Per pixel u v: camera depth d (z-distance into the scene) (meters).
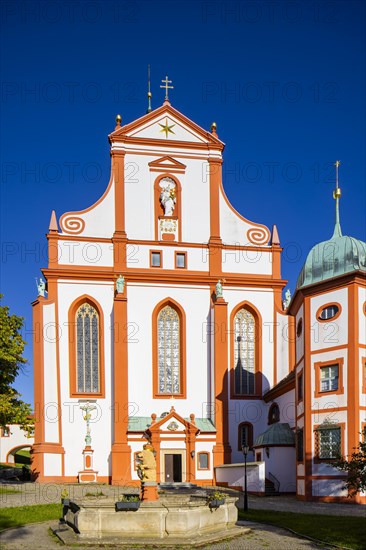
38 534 23.73
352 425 38.53
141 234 57.38
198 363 56.22
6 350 41.94
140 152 58.50
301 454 42.59
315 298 42.19
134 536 22.58
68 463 52.38
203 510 23.72
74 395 53.38
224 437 53.25
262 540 23.39
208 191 59.06
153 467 25.80
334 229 44.00
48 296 54.41
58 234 55.72
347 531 24.70
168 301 56.59
